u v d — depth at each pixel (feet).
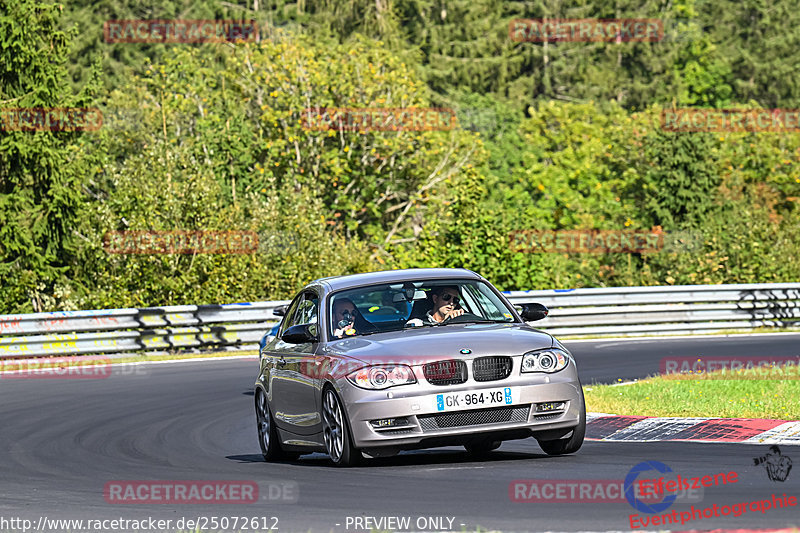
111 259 318.65
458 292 119.65
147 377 220.64
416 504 88.07
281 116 488.02
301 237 338.34
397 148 492.95
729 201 470.39
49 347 249.14
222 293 312.71
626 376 201.77
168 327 266.36
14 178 348.38
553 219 563.07
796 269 365.20
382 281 120.37
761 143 550.36
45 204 347.97
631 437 127.75
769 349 243.81
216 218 325.42
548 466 104.27
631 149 546.67
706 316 304.91
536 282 348.38
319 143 494.59
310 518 85.35
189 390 199.62
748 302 310.86
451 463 110.63
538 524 78.33
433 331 112.16
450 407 104.17
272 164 485.15
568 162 591.78
